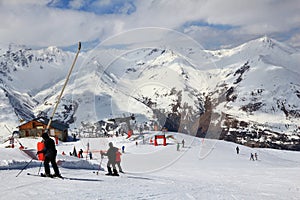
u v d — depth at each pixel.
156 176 12.23
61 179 7.94
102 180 8.39
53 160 8.16
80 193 6.18
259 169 20.17
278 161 36.62
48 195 5.90
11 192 6.14
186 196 6.96
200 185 9.77
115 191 6.69
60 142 38.91
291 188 10.87
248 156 36.81
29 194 5.98
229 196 7.62
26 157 11.90
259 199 7.60
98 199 5.72
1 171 9.05
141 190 7.16
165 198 6.43
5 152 12.02
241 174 16.34
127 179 9.14
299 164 34.72
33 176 8.21
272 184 12.12
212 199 6.91
